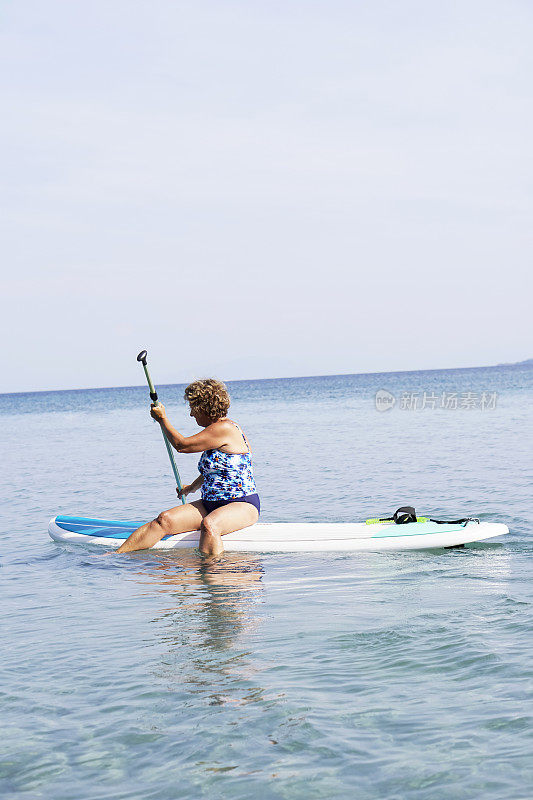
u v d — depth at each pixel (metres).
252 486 7.52
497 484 10.80
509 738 3.02
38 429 35.41
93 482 13.30
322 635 4.43
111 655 4.21
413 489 10.74
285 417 34.59
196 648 4.27
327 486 11.47
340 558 6.86
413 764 2.86
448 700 3.41
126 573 6.41
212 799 2.69
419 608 4.96
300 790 2.72
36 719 3.40
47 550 7.47
